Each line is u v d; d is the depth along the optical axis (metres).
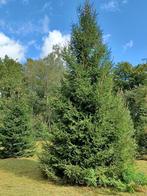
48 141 13.34
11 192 10.76
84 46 13.62
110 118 12.70
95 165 12.42
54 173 13.01
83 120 12.59
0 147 23.91
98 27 13.90
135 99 29.83
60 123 13.02
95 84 13.06
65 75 13.52
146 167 18.38
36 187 11.83
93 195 10.97
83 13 13.96
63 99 13.22
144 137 24.55
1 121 23.34
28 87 59.66
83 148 12.36
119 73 57.59
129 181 12.17
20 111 22.86
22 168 16.00
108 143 12.60
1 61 62.31
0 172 14.93
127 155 12.84
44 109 48.25
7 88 46.06
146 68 57.66
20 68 65.50
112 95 13.41
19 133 22.50
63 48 13.77
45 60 62.72
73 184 12.59
